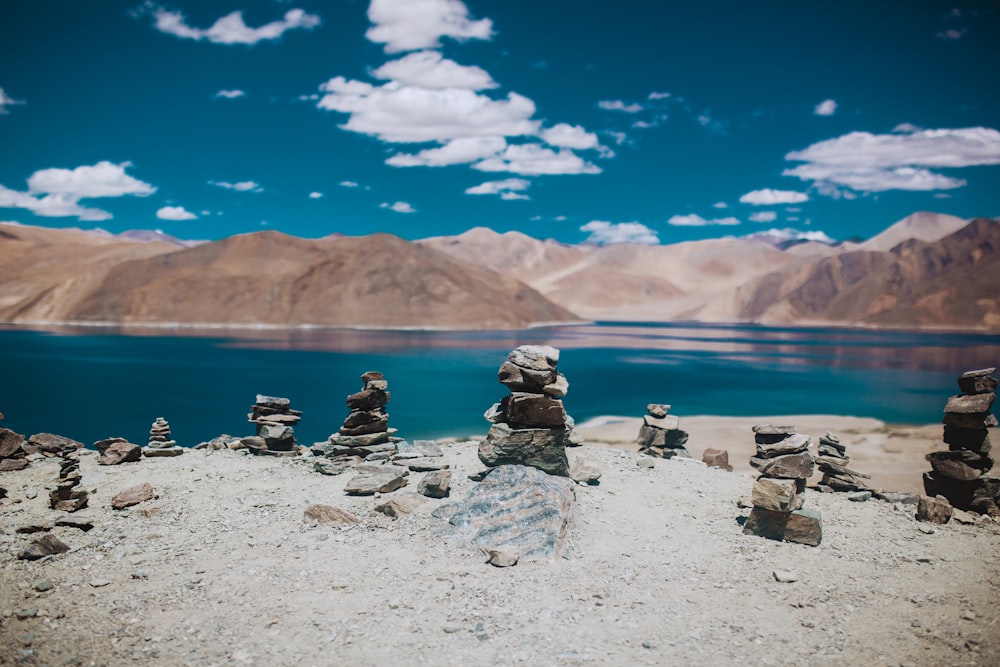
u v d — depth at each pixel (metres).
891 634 12.52
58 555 15.88
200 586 14.27
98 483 22.08
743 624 12.90
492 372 107.06
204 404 73.81
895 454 42.19
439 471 20.20
